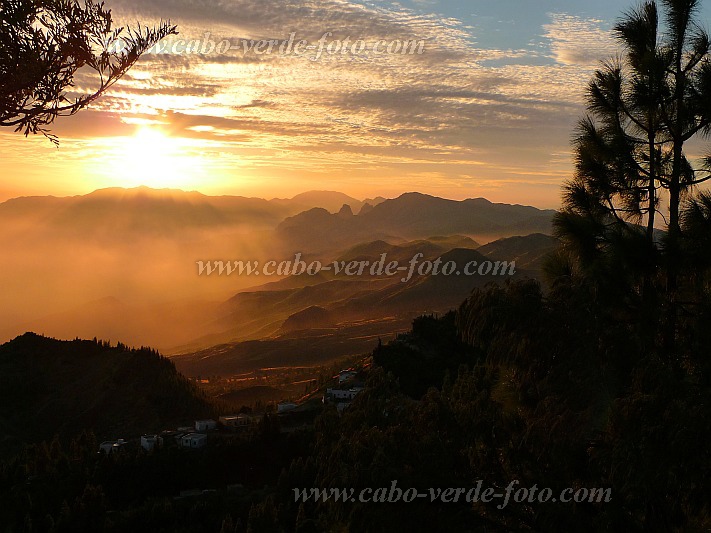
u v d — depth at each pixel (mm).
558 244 13312
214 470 77562
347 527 10852
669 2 12438
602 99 13156
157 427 142875
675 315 11281
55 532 60000
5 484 75312
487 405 11492
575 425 10266
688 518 9234
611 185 13242
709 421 8914
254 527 42812
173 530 58875
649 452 9039
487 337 11852
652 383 9875
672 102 12461
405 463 11117
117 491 73250
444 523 10344
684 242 11180
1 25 7906
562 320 11070
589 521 9781
